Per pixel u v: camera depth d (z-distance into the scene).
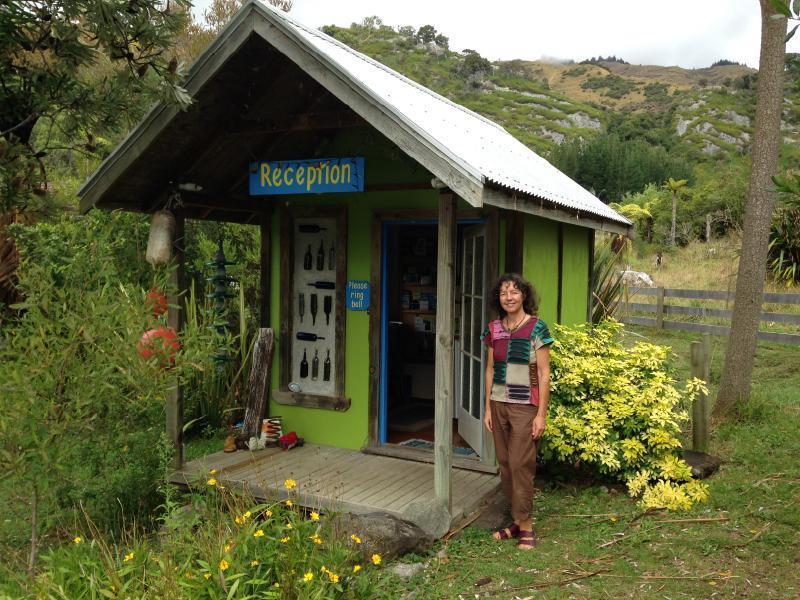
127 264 8.56
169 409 6.20
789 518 5.09
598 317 11.61
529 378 5.01
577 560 4.72
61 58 4.89
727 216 24.03
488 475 6.38
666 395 6.19
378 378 7.03
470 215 6.60
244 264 10.22
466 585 4.41
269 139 6.63
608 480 6.27
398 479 6.17
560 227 8.06
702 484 5.88
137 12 4.90
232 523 4.07
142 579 3.50
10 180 5.19
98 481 5.39
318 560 3.63
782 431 7.39
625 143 51.94
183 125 5.71
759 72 7.89
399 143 4.68
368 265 7.05
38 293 4.22
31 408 3.87
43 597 3.33
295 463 6.65
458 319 8.02
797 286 14.69
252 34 5.14
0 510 5.52
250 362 9.04
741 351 7.96
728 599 4.06
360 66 6.66
